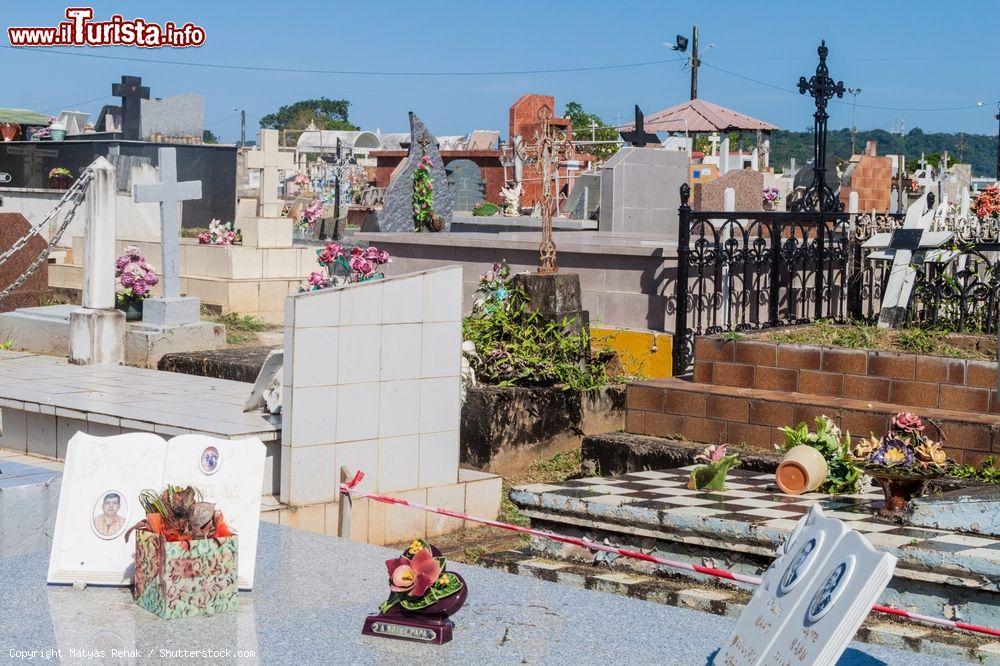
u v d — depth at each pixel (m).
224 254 16.19
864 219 11.26
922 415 7.83
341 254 12.07
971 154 134.50
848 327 9.90
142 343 11.55
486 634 4.61
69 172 24.80
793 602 3.74
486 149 33.97
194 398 8.56
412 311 7.69
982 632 4.61
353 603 5.01
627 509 6.21
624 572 6.11
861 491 6.82
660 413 8.95
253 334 14.41
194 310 11.96
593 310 11.56
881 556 3.42
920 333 9.06
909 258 9.73
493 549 7.42
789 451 6.90
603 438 8.92
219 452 5.35
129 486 5.28
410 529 7.77
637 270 11.23
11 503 5.86
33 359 10.78
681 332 10.24
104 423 7.84
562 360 10.13
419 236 13.44
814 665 3.42
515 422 9.47
